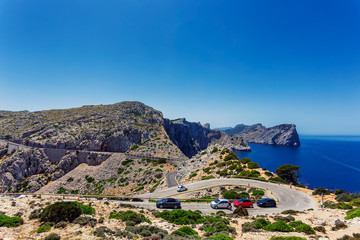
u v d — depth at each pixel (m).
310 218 24.25
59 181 92.81
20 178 91.81
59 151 104.94
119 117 150.62
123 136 124.94
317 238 16.12
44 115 148.88
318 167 159.38
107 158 106.56
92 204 25.94
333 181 118.19
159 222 21.31
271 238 15.87
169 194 48.66
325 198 41.22
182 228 18.20
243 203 35.47
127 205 27.58
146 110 188.12
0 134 114.00
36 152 101.81
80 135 118.62
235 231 18.58
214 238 15.16
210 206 36.41
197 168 73.19
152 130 149.25
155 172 92.00
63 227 16.12
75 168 101.69
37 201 24.31
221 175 59.91
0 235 13.70
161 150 124.50
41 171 98.56
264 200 36.50
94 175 96.06
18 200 24.31
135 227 17.16
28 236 14.09
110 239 14.02
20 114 160.62
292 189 47.75
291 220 23.58
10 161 93.75
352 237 15.80
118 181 90.50
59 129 122.12
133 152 119.19
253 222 21.59
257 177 55.31
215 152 82.69
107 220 19.39
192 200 42.00
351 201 32.25
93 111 160.25
